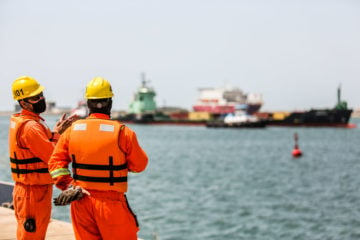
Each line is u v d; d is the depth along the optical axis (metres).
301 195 30.84
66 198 4.45
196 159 61.22
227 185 35.50
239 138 115.62
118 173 4.60
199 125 181.88
